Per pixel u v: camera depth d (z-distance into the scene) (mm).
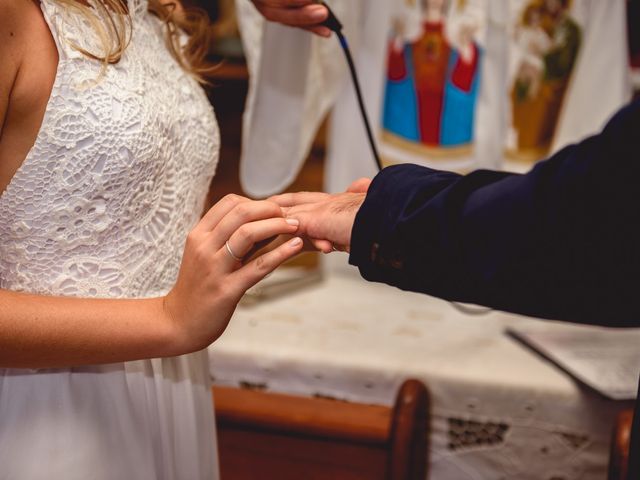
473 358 1382
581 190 647
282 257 734
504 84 1693
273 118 1450
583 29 1635
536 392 1271
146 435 905
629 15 1700
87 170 778
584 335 1504
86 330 746
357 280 1870
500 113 1710
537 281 684
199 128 943
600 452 1270
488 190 720
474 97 1709
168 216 896
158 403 926
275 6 1082
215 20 2123
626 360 1357
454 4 1670
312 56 1434
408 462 1100
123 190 809
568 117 1684
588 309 687
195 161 938
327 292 1775
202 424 1022
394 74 1748
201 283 742
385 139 1796
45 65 750
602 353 1393
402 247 740
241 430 1209
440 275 729
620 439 1008
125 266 845
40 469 822
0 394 846
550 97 1677
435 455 1331
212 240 735
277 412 1176
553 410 1271
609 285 665
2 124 741
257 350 1396
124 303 777
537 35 1648
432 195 750
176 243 917
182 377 969
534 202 672
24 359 738
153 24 938
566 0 1625
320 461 1174
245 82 2500
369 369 1343
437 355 1390
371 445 1141
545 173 685
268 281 1753
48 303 746
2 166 777
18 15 728
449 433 1321
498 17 1654
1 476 824
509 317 1622
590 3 1619
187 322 757
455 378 1302
